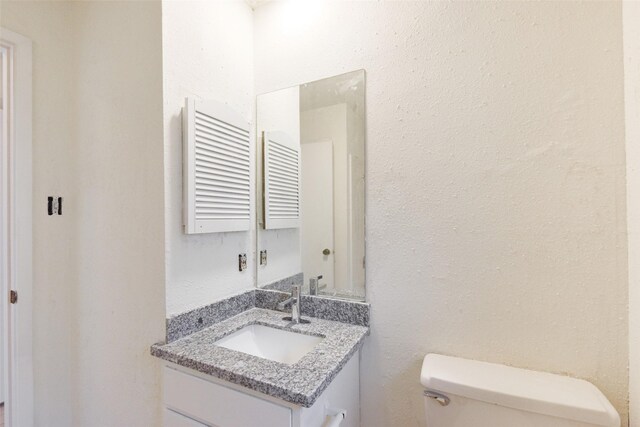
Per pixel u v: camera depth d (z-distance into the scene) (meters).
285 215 1.38
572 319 0.91
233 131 1.27
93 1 1.27
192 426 0.93
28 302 1.23
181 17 1.11
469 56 1.04
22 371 1.21
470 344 1.04
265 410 0.80
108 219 1.21
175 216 1.07
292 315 1.24
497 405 0.86
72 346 1.35
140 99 1.10
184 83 1.11
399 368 1.14
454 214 1.06
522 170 0.97
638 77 0.79
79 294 1.32
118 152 1.17
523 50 0.97
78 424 1.33
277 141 1.40
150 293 1.07
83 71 1.30
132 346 1.13
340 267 1.26
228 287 1.29
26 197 1.23
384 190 1.17
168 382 1.00
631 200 0.83
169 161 1.05
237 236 1.34
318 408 0.85
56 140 1.31
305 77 1.33
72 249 1.35
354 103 1.23
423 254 1.11
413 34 1.12
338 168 1.26
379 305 1.17
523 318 0.97
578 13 0.91
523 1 0.97
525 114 0.96
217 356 0.94
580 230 0.90
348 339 1.06
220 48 1.27
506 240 0.99
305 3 1.34
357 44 1.22
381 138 1.18
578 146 0.90
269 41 1.42
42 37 1.28
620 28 0.86
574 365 0.91
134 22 1.11
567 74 0.92
